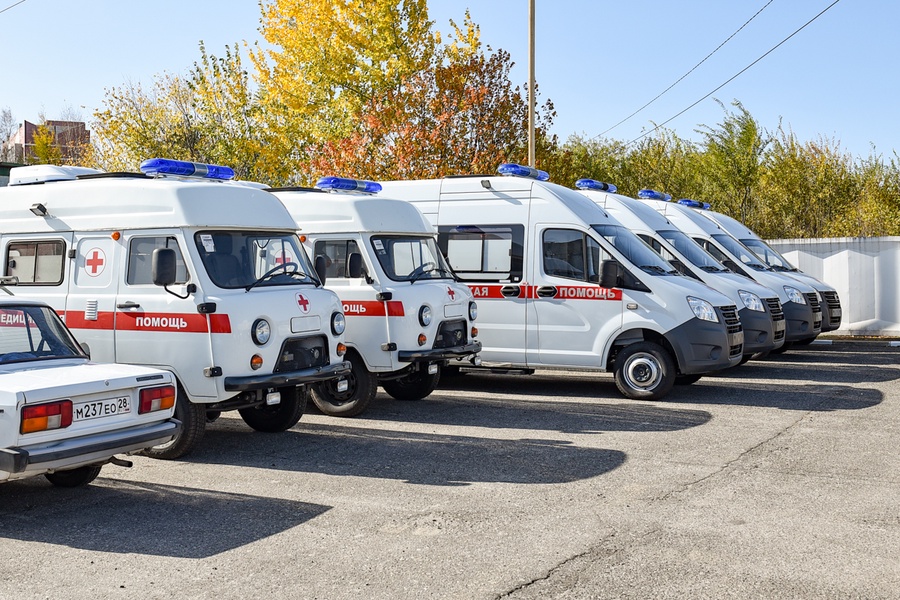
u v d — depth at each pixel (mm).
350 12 26250
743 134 30328
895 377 13945
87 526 6445
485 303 12727
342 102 27234
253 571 5496
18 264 9844
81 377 6648
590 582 5254
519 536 6121
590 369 12211
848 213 29859
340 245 11148
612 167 34625
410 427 10141
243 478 7840
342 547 5934
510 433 9727
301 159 28125
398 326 10734
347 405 10859
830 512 6641
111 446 6566
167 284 8398
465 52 25719
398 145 21297
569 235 12305
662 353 11789
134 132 28844
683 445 9016
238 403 8758
